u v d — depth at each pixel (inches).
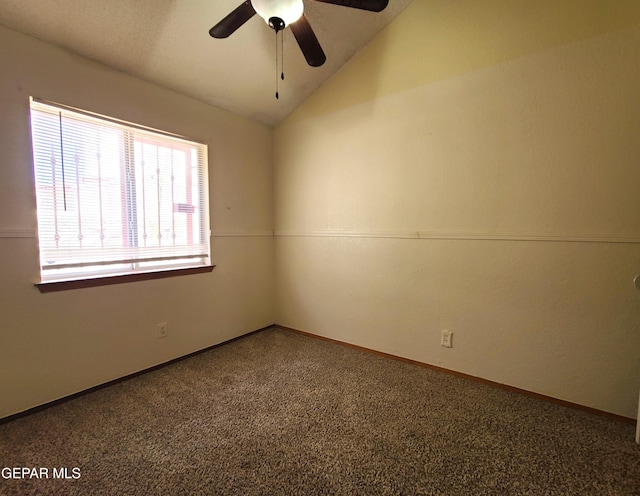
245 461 54.3
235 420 66.3
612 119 63.9
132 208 86.1
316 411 69.7
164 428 63.3
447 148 84.7
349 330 109.0
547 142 70.9
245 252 118.5
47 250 71.0
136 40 74.7
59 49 69.6
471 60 79.5
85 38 70.2
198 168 102.5
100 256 80.0
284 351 105.7
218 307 109.3
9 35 63.0
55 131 70.9
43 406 69.9
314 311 118.9
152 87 87.3
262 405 72.1
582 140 67.1
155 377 86.4
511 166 75.6
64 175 72.9
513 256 76.8
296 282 124.0
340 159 106.7
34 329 68.4
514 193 75.7
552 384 73.7
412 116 90.0
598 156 65.7
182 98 95.0
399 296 96.3
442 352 89.3
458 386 81.2
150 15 70.6
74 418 66.6
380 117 96.4
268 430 62.9
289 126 120.9
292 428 63.6
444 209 86.2
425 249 90.3
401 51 90.7
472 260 82.7
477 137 79.8
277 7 55.1
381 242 99.0
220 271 109.3
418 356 93.8
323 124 110.4
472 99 80.0
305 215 118.6
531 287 75.0
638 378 64.8
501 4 74.5
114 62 77.9
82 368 76.0
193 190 101.5
